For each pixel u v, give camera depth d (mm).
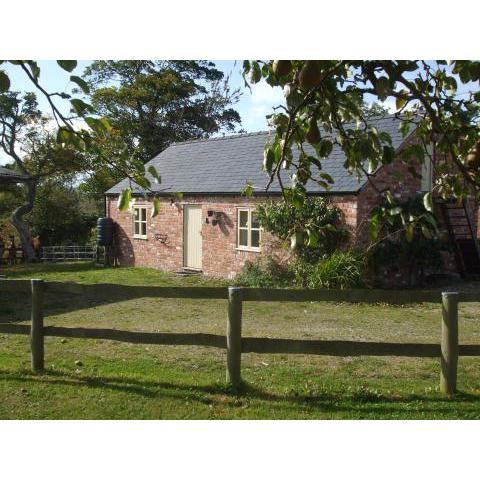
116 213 22391
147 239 20891
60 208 29766
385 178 14141
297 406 5348
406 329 9977
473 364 7164
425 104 2947
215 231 17891
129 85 37594
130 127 36219
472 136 3285
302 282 14211
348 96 3102
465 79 3084
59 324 10102
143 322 10406
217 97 38250
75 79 2973
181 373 6605
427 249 14633
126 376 6285
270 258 15383
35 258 26453
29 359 7172
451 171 3543
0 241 23578
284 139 3295
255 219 16312
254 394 5691
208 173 19422
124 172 3324
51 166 27766
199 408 5285
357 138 3293
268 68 3459
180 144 24047
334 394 5719
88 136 3277
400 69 2936
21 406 5312
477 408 5293
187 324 10219
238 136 21109
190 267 19078
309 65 2676
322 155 3420
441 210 16109
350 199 14055
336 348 5602
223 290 5891
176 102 37906
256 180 16625
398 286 14680
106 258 22422
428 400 5543
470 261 16203
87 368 6723
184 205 19125
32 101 27188
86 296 13602
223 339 5879
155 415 5098
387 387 6059
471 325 10406
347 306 12484
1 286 6434
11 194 29422
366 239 14102
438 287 14742
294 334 9469
